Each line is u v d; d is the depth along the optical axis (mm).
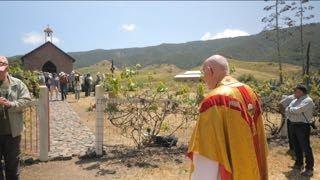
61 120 15727
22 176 7574
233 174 3307
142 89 9883
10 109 5277
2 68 5254
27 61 56906
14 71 16047
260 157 3619
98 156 8891
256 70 105250
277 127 11742
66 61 58469
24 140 10500
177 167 8234
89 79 30281
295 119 7887
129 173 7816
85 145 10312
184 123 11695
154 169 8086
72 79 34875
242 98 3455
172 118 12039
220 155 3299
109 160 8656
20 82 5512
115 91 9617
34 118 12312
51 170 7965
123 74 9742
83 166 8242
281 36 40375
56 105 22766
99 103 8945
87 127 13844
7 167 5488
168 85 10328
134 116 9766
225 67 3605
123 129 10078
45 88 8484
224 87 3459
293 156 9258
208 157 3287
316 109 12602
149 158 8844
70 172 7844
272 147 10156
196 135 3371
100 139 8953
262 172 3660
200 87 9789
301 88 7859
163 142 9898
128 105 9695
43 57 57500
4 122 5324
